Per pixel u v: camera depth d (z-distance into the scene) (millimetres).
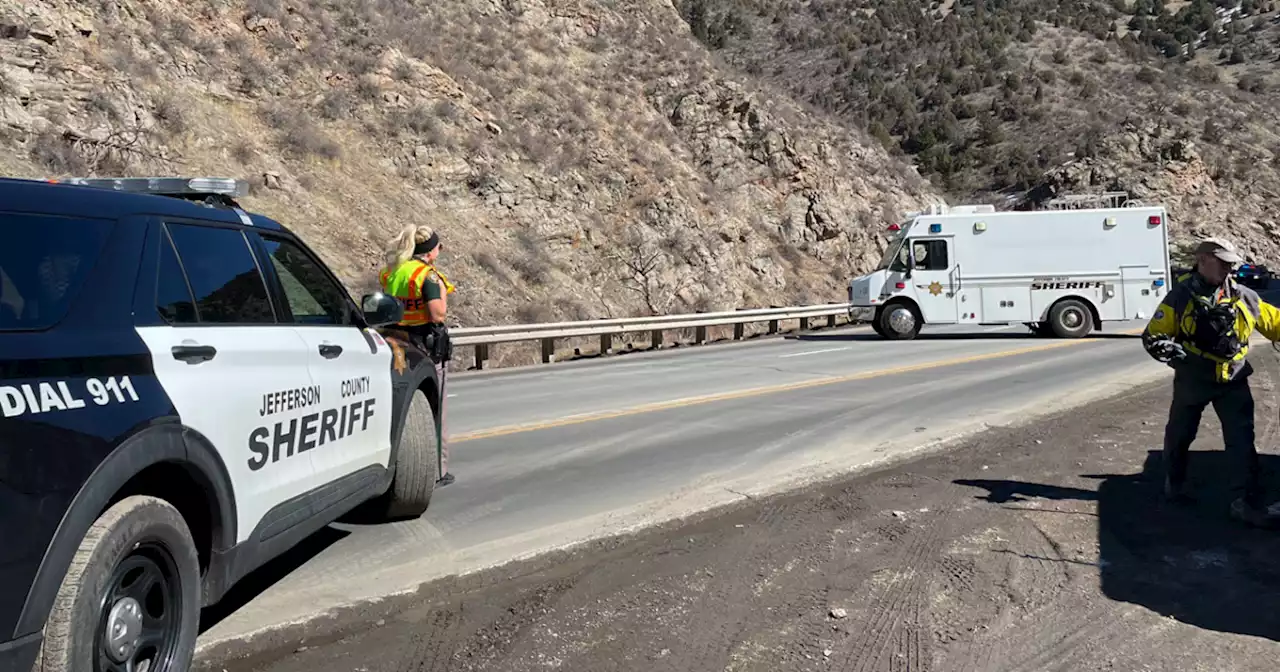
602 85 37469
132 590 3270
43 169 17453
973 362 17203
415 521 6316
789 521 6395
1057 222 23984
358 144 25672
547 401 12641
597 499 6918
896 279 24562
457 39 33625
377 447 5539
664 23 45188
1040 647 4270
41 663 2809
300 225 21422
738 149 38625
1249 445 6152
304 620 4480
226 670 4082
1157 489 7090
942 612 4699
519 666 4109
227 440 3809
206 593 3777
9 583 2715
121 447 3131
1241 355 6141
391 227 23469
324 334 4934
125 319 3408
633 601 4906
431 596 4992
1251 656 4156
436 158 26828
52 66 19266
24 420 2809
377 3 32000
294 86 25984
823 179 39656
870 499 6930
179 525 3494
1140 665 4078
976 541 5852
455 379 16266
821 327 31750
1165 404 11375
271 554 4277
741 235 34469
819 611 4727
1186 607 4746
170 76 22625
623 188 31500
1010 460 8227
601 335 22844
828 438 9266
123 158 19062
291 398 4391
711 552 5734
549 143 30906
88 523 2975
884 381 14188
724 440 9305
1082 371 15312
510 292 24422
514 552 5551
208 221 4203
